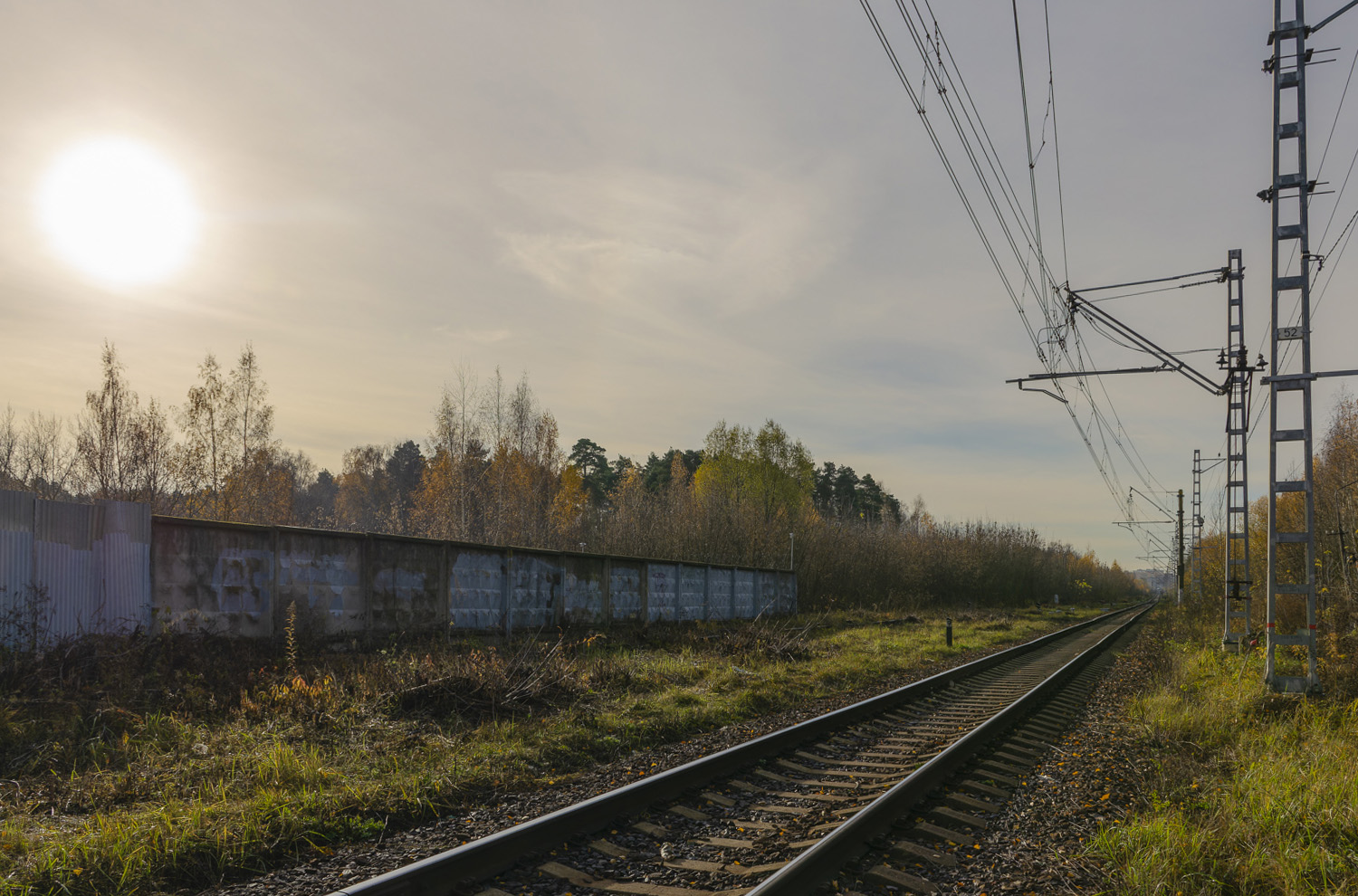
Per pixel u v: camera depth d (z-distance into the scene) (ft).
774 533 146.30
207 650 38.34
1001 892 17.49
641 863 19.08
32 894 16.39
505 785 25.61
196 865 18.40
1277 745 31.12
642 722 35.27
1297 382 44.21
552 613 65.31
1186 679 51.93
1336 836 20.75
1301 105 43.70
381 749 28.55
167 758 25.84
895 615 129.70
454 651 49.55
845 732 35.19
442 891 16.51
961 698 48.24
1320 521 87.76
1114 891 17.43
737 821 22.29
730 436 212.02
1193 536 150.92
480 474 145.69
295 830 20.47
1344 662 41.68
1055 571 291.17
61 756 25.44
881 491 362.74
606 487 273.95
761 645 63.26
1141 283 55.57
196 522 39.78
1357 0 41.45
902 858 19.26
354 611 47.83
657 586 81.35
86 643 33.63
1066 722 39.37
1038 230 44.06
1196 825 21.43
